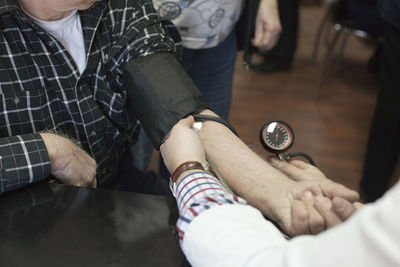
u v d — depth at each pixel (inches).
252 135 97.5
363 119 104.9
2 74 33.1
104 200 31.0
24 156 32.1
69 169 35.0
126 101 39.9
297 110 106.7
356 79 119.8
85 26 35.2
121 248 27.1
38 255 26.5
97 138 39.4
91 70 36.6
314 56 124.2
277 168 34.3
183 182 28.5
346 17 106.0
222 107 59.6
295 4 113.0
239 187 32.3
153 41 36.5
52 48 34.0
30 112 35.4
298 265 18.2
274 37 59.5
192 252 24.1
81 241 27.5
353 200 28.7
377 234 15.0
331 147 95.7
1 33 32.1
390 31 70.8
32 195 31.3
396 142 76.6
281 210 29.8
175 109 34.5
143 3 37.2
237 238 22.8
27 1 31.9
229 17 51.3
